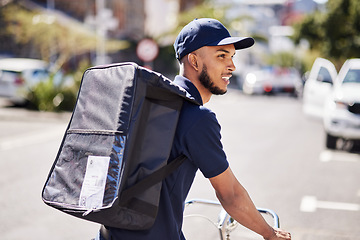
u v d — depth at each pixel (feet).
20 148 32.94
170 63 116.26
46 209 19.40
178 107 6.04
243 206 6.30
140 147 5.76
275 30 236.63
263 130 45.80
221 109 69.26
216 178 6.17
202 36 6.41
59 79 59.67
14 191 21.83
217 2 125.39
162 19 165.58
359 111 32.45
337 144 36.42
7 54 105.09
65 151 6.26
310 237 16.46
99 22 73.31
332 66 40.88
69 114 54.03
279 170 27.14
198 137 6.03
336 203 20.63
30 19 89.92
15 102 58.03
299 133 43.93
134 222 5.66
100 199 5.60
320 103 39.75
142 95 5.82
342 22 102.12
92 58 111.75
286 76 102.63
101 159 5.77
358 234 16.81
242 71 146.10
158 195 5.82
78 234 16.65
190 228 14.87
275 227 7.36
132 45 117.91
